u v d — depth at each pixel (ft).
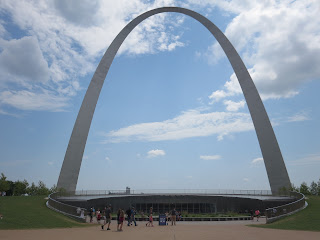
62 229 55.72
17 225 56.85
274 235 46.14
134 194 139.74
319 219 65.67
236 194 141.18
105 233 49.39
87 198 120.57
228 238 41.96
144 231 53.31
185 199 134.41
